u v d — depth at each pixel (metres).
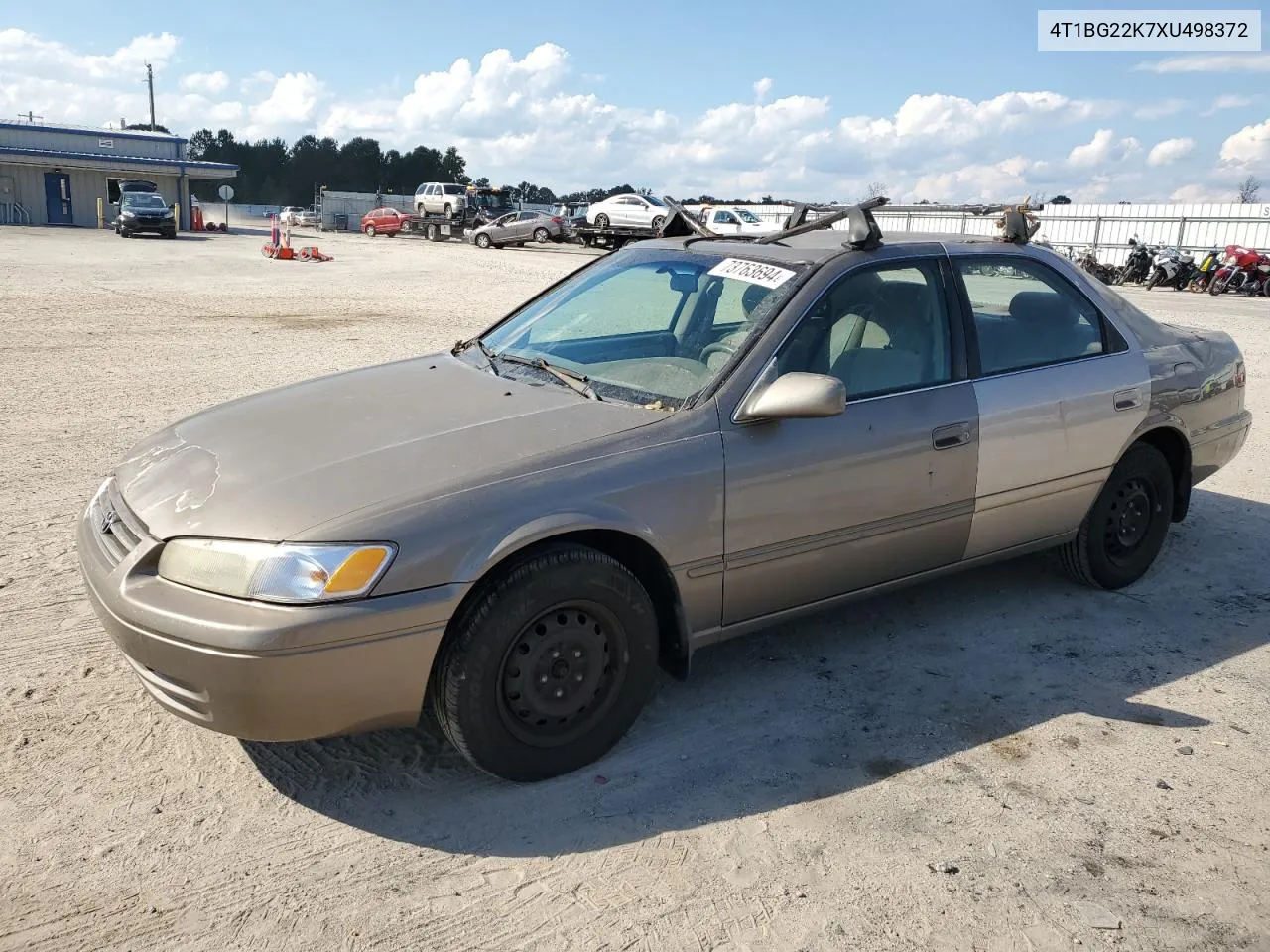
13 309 14.34
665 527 3.14
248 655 2.59
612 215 35.25
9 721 3.33
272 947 2.40
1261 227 26.80
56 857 2.69
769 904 2.58
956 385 3.88
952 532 3.93
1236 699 3.71
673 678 3.76
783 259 3.84
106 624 2.89
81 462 6.30
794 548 3.48
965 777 3.17
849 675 3.86
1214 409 4.88
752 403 3.33
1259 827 2.94
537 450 3.07
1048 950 2.44
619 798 3.03
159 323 13.37
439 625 2.76
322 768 3.15
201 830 2.83
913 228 8.13
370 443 3.15
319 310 15.45
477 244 38.12
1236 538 5.46
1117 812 3.00
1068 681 3.83
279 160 126.81
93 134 50.59
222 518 2.81
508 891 2.62
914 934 2.49
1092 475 4.34
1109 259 30.31
